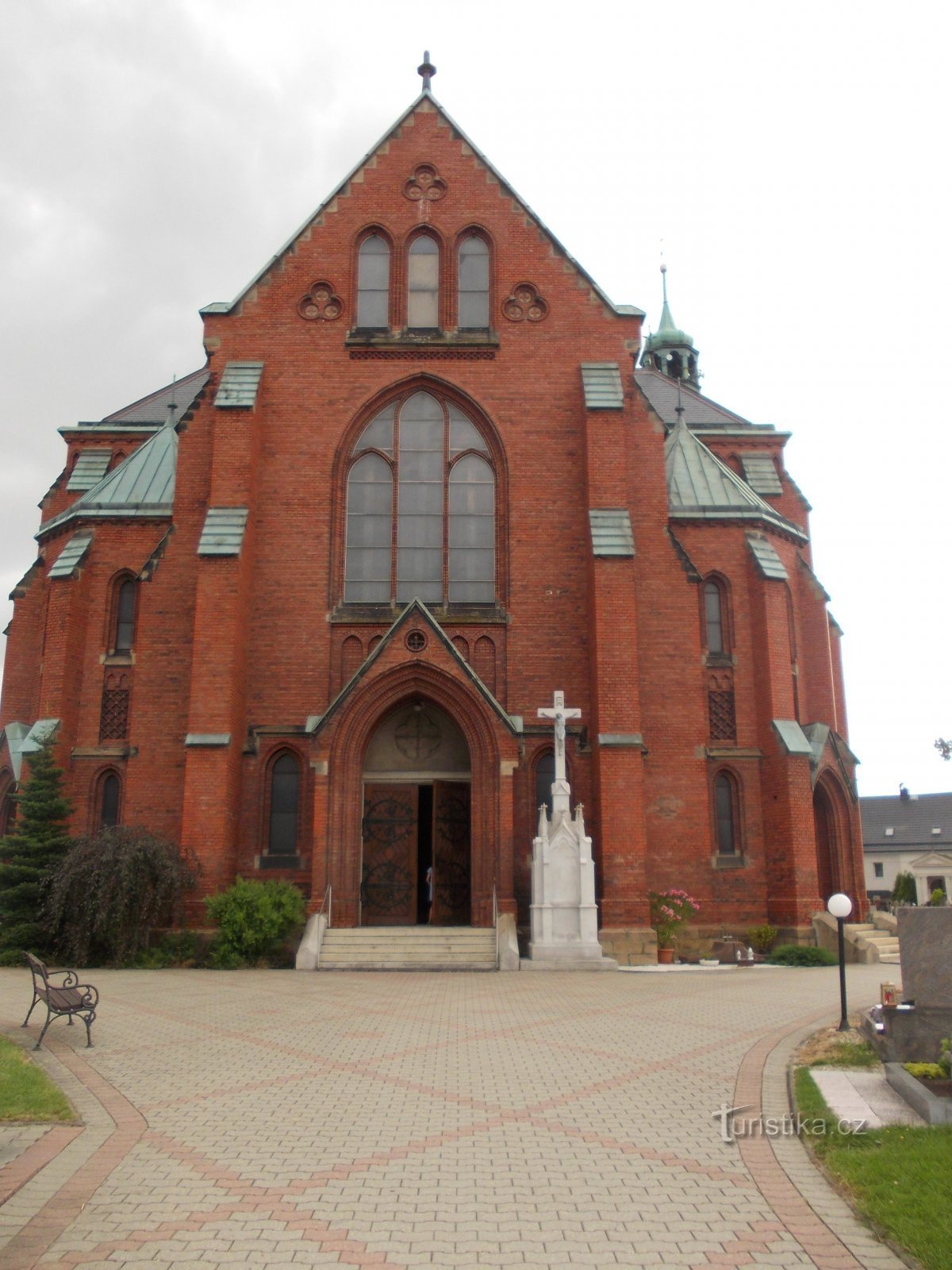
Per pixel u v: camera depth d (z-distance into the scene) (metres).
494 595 29.83
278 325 30.92
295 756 28.72
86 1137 9.94
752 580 31.83
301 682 28.95
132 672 30.47
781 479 41.53
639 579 30.27
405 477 30.47
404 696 27.83
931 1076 11.48
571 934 25.17
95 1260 6.98
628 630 27.86
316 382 30.59
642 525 30.56
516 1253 7.17
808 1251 7.25
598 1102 11.27
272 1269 6.86
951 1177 8.26
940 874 93.19
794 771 29.77
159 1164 9.05
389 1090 11.82
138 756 28.88
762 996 19.67
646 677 29.78
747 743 30.75
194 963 25.47
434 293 31.48
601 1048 14.30
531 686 29.03
